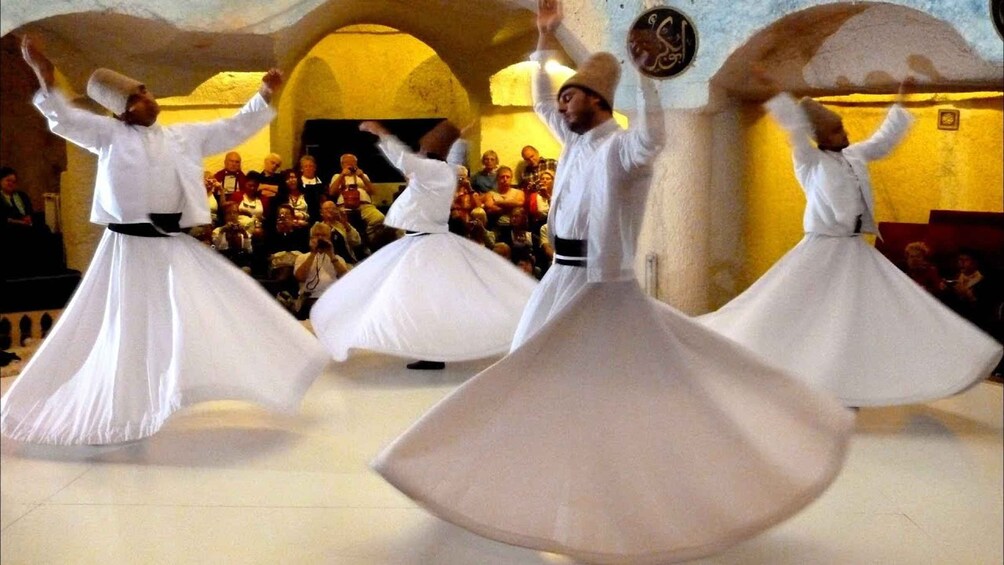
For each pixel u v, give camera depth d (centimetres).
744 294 462
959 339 435
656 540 276
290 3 502
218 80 515
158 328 409
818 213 453
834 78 488
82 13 469
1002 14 469
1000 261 495
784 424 298
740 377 303
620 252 298
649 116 296
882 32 483
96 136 407
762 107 484
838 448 297
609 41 404
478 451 285
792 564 292
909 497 348
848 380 428
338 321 537
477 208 544
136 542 307
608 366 292
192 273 421
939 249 505
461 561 297
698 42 457
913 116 471
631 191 298
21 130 468
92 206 441
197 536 311
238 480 363
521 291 534
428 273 527
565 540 275
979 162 517
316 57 580
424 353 512
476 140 556
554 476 283
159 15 479
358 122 585
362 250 567
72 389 406
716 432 287
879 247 519
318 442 412
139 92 410
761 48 473
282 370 429
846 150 461
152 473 373
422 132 578
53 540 303
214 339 411
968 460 386
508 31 540
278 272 544
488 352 516
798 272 454
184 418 446
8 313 464
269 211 543
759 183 497
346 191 562
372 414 453
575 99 314
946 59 492
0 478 357
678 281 486
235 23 499
